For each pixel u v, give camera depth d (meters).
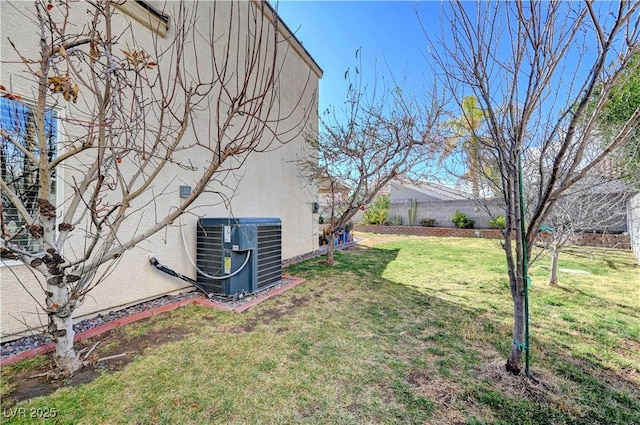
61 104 3.35
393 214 18.77
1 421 1.97
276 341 3.23
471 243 12.42
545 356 2.97
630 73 2.15
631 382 2.55
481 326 3.71
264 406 2.19
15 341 3.06
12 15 3.03
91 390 2.31
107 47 2.32
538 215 2.41
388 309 4.32
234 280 4.69
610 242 9.95
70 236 3.48
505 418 2.10
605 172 3.96
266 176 7.23
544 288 5.40
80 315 3.61
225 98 5.73
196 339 3.25
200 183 2.54
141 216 4.30
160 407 2.14
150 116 4.36
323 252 9.84
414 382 2.51
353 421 2.05
